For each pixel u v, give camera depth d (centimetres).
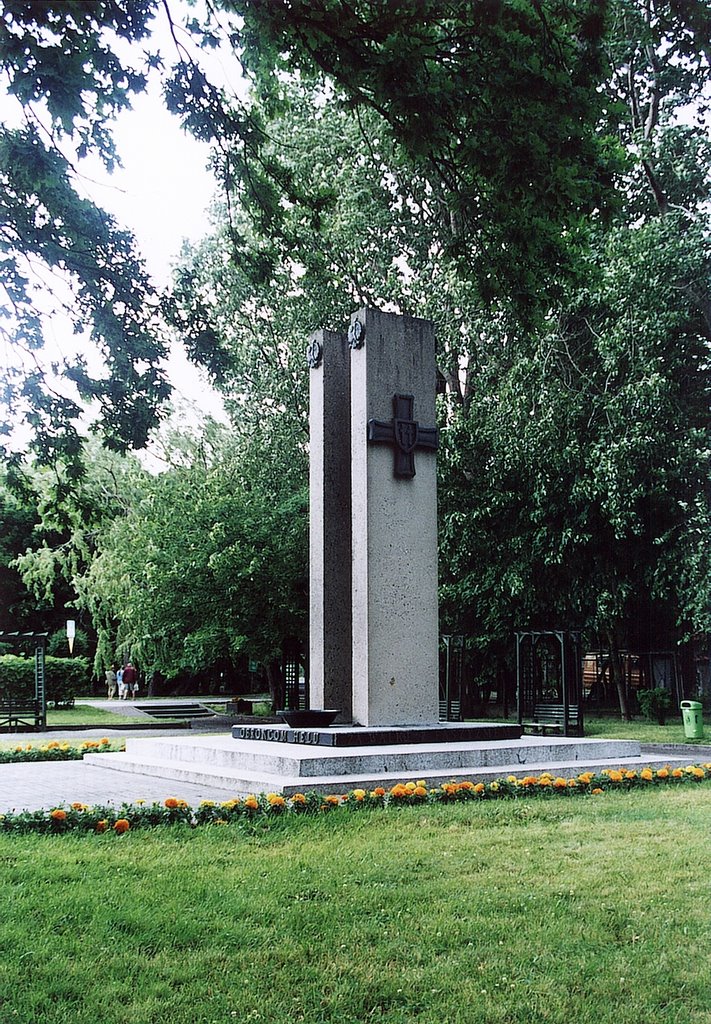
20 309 848
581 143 667
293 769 1085
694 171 2423
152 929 553
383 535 1372
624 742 1366
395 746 1235
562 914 588
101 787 1134
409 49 633
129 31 675
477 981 486
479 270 772
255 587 2670
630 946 535
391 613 1362
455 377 2867
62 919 570
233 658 2895
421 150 688
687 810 945
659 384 2328
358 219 2603
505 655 2788
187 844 770
